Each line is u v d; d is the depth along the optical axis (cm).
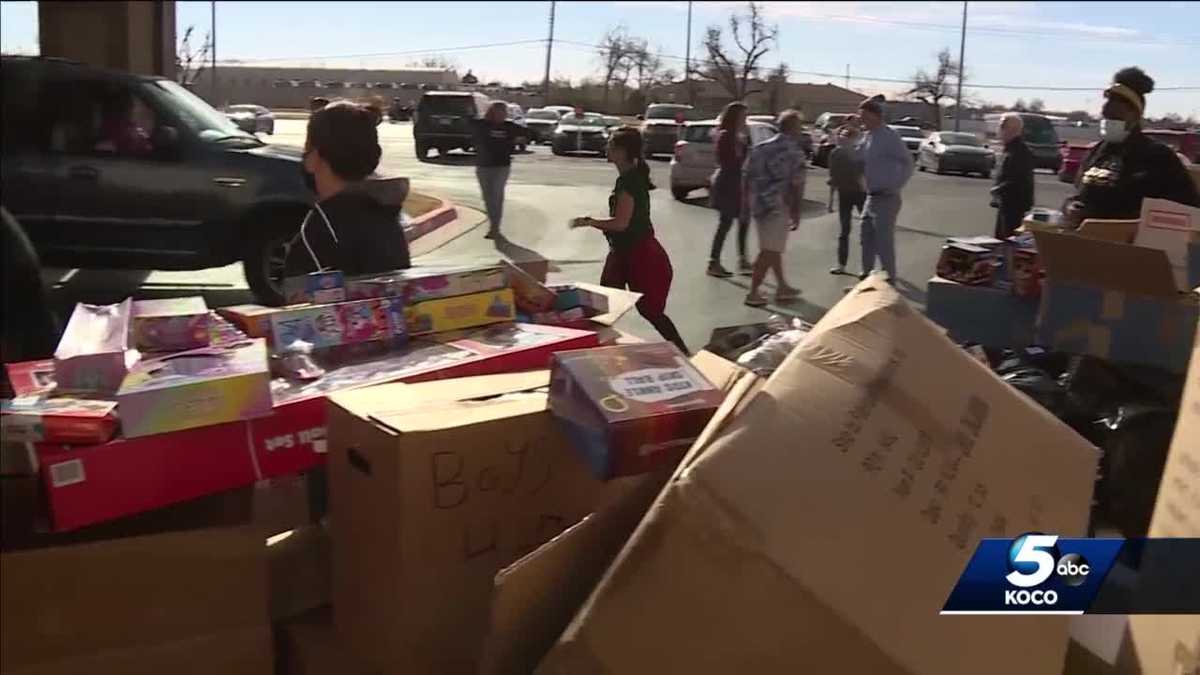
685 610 142
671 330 493
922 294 800
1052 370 337
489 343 222
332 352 208
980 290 388
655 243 487
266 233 589
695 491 144
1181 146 420
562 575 155
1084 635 196
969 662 151
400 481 160
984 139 2111
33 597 146
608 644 142
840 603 142
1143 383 309
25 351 192
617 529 160
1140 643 193
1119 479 279
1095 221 360
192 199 565
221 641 159
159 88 557
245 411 164
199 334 186
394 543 163
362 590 172
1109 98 390
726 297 753
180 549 155
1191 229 339
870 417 163
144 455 155
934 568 152
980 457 170
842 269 877
